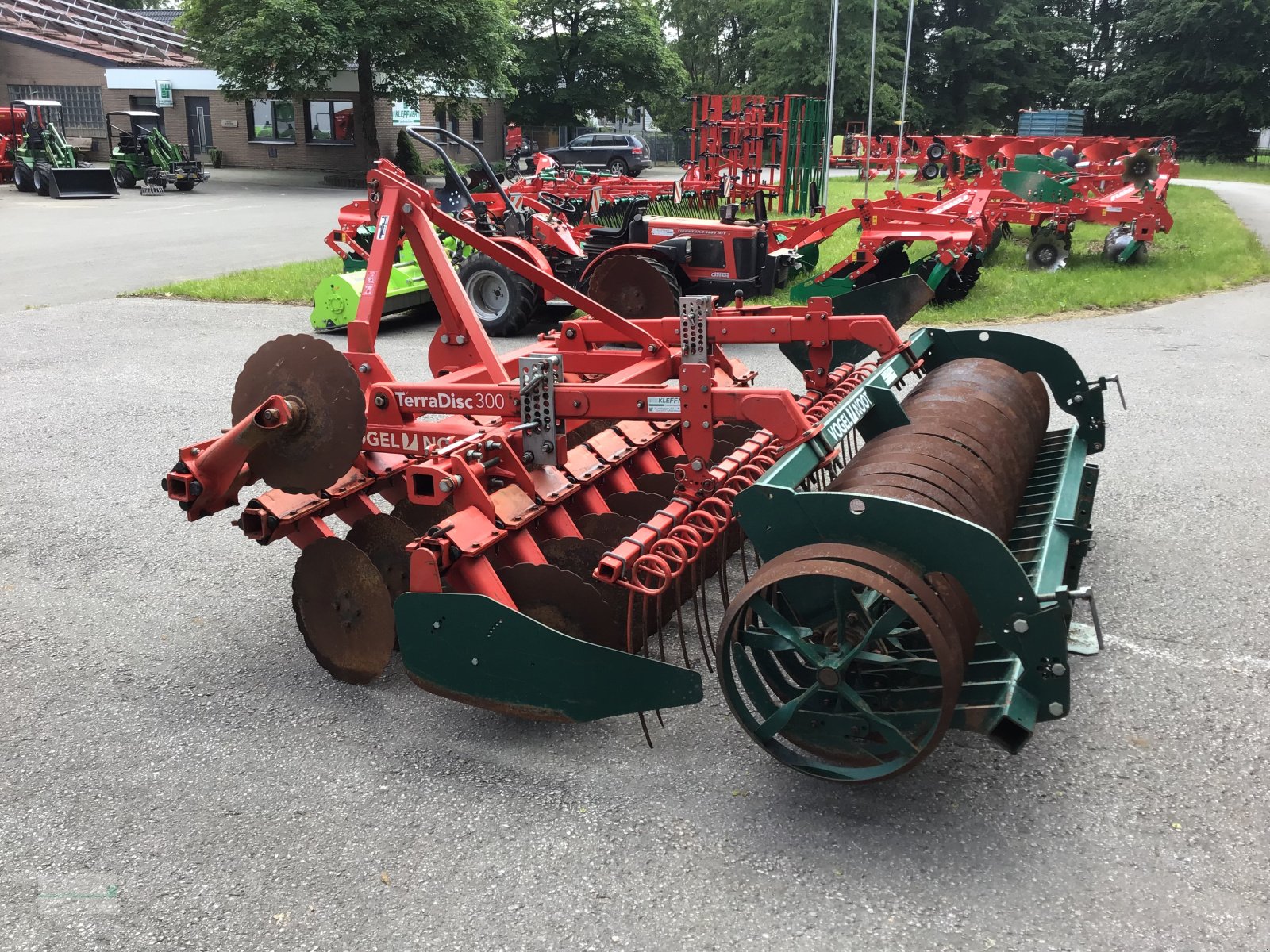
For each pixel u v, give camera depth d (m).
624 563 3.20
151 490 6.07
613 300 8.89
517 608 3.50
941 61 52.28
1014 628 2.64
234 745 3.45
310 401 3.60
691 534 3.44
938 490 3.12
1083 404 4.57
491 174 5.59
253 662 4.05
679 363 4.41
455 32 30.67
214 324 11.20
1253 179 34.50
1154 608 4.27
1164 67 45.97
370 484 4.14
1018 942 2.48
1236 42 44.25
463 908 2.65
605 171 30.50
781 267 11.78
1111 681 3.71
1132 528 5.14
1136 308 11.45
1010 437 3.93
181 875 2.81
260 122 38.22
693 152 22.16
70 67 39.22
